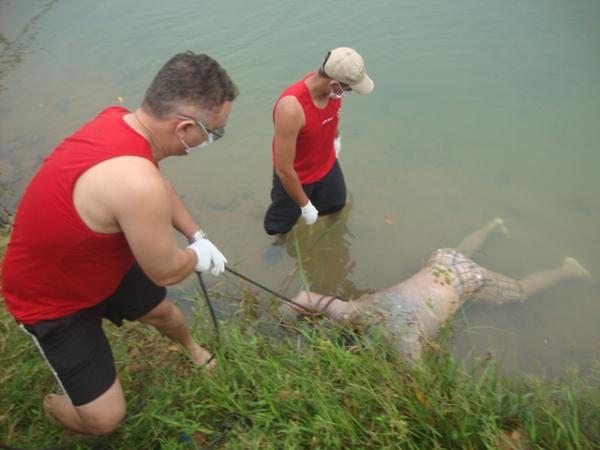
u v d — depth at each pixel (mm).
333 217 2910
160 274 1269
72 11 5133
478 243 2650
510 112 3428
